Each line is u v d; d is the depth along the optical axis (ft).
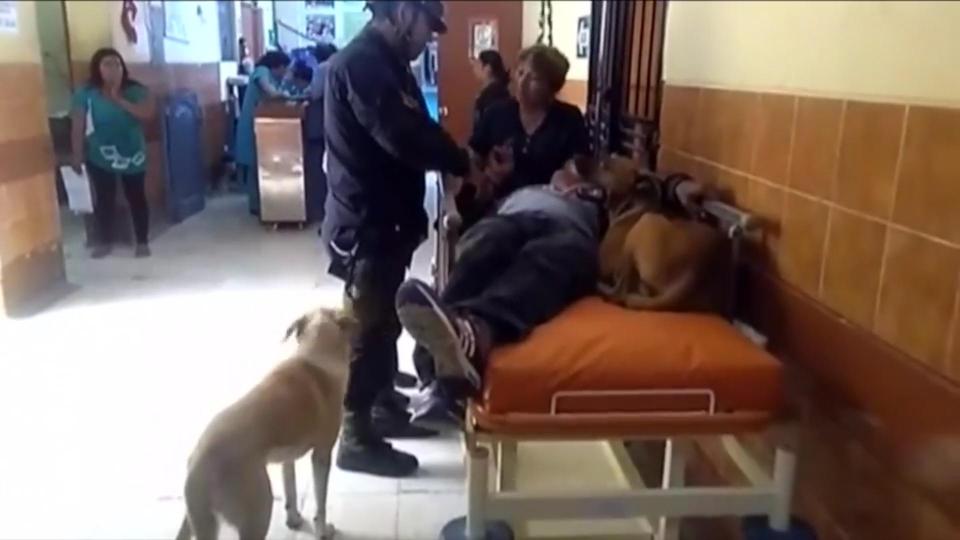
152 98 16.10
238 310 11.27
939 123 4.70
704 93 8.52
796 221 6.42
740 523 6.49
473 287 6.16
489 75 12.80
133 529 6.72
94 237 13.57
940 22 4.79
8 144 8.87
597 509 5.39
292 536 6.98
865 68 5.58
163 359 9.45
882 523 5.24
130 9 17.01
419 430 8.73
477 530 5.32
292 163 16.20
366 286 7.74
